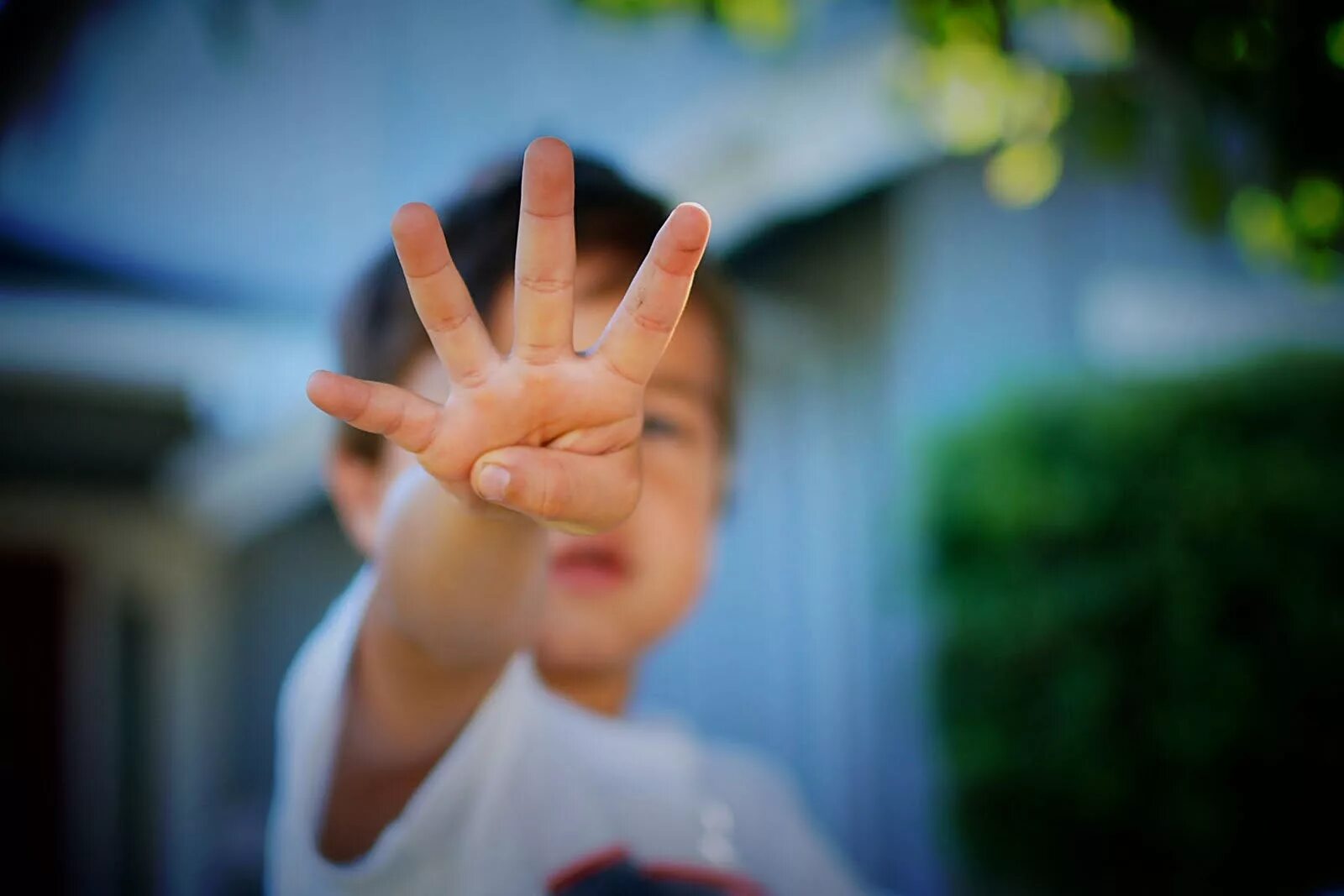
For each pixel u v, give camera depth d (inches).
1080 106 116.5
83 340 250.5
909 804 221.5
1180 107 110.7
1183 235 255.0
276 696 326.3
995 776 202.5
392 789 51.8
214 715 328.5
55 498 301.4
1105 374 209.8
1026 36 114.3
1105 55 112.0
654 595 74.8
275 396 296.2
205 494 308.0
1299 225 115.0
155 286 253.1
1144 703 189.9
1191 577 187.9
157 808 323.9
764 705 250.8
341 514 76.7
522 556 46.0
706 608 266.5
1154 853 190.1
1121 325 245.1
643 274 41.6
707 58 249.3
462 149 289.4
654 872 61.3
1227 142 110.7
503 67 290.8
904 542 222.8
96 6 245.9
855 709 231.9
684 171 202.7
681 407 80.5
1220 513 187.5
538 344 41.6
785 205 207.5
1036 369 224.2
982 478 207.3
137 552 324.5
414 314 68.9
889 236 228.2
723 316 90.4
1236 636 186.1
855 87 182.7
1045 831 199.3
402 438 41.1
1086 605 195.2
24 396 263.0
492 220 69.1
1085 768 193.2
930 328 223.1
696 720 265.9
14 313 239.3
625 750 68.2
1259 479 186.5
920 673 218.4
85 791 319.6
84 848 316.8
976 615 206.4
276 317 264.7
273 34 289.6
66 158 261.3
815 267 239.6
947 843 212.5
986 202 234.2
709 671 264.7
